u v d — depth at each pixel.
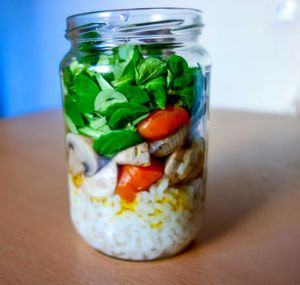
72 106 0.21
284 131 0.50
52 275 0.22
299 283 0.21
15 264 0.23
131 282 0.21
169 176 0.21
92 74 0.20
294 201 0.30
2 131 0.55
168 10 0.20
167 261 0.23
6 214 0.29
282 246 0.24
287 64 0.60
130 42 0.20
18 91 0.81
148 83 0.19
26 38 0.77
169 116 0.20
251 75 0.64
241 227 0.27
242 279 0.21
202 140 0.23
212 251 0.24
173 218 0.22
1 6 0.74
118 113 0.19
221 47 0.65
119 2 0.69
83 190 0.23
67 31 0.22
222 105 0.69
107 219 0.22
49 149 0.45
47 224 0.27
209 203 0.30
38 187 0.34
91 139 0.21
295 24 0.58
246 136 0.48
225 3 0.62
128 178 0.21
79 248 0.24
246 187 0.33
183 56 0.21
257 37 0.61
